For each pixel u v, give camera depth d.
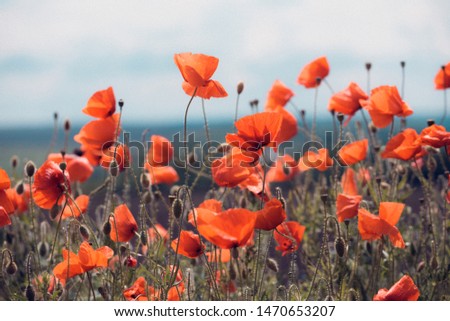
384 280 1.80
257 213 1.52
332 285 1.62
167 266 1.56
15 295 1.66
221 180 1.60
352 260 1.81
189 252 1.56
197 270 1.83
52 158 1.86
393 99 1.78
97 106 1.70
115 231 1.62
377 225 1.59
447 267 1.73
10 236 1.85
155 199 1.87
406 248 1.83
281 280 1.87
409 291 1.53
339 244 1.58
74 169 1.88
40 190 1.59
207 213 1.47
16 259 1.88
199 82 1.55
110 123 1.71
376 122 1.80
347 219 1.64
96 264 1.55
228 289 1.64
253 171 1.64
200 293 1.73
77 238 1.68
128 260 1.62
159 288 1.57
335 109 1.87
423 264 1.76
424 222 1.83
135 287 1.58
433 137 1.66
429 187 1.86
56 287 1.62
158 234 1.64
